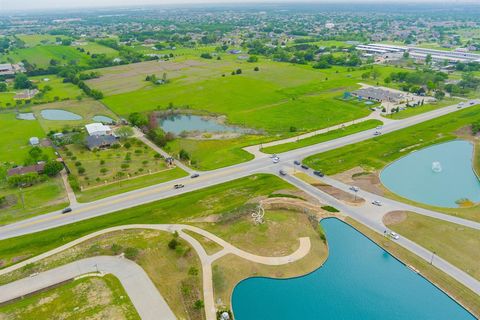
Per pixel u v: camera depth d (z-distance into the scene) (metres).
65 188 122.38
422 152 149.00
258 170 132.12
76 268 85.62
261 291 81.56
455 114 189.38
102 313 73.38
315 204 110.94
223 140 162.12
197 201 112.50
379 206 110.19
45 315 73.38
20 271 84.81
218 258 88.38
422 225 100.88
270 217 103.25
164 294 78.31
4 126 185.88
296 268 86.81
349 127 173.12
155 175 129.75
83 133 170.75
